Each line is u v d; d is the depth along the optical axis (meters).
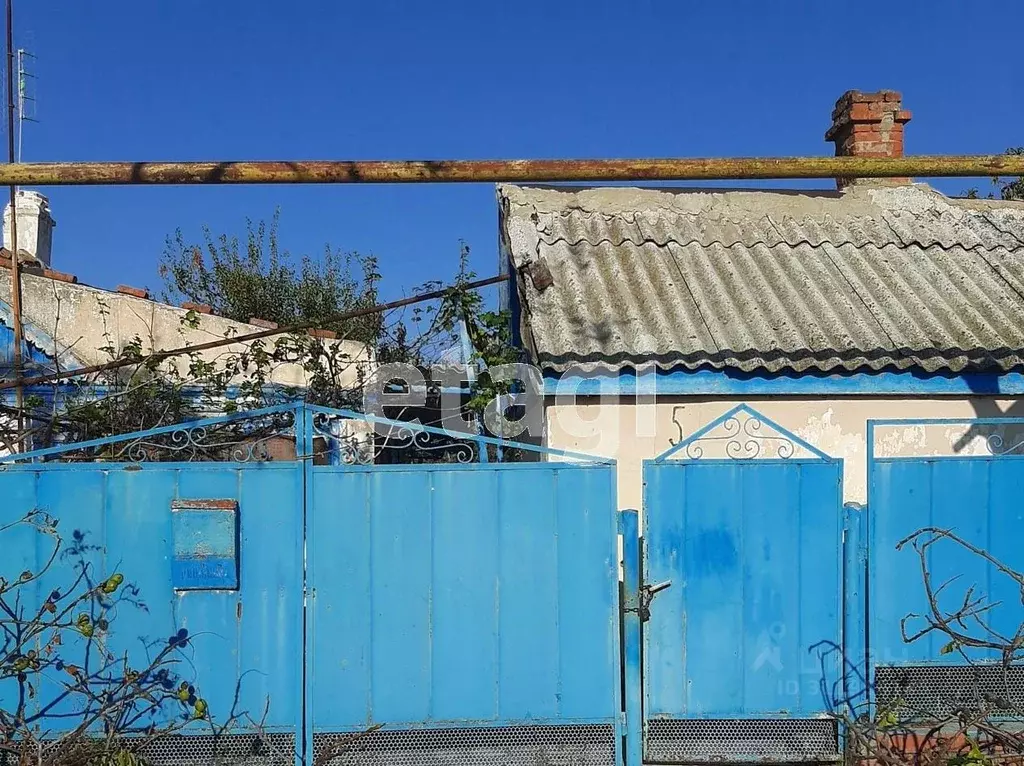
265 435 6.00
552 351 5.40
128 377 6.69
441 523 3.95
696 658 4.04
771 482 4.06
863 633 4.10
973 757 3.77
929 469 4.13
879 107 8.70
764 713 4.06
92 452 5.40
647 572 4.03
